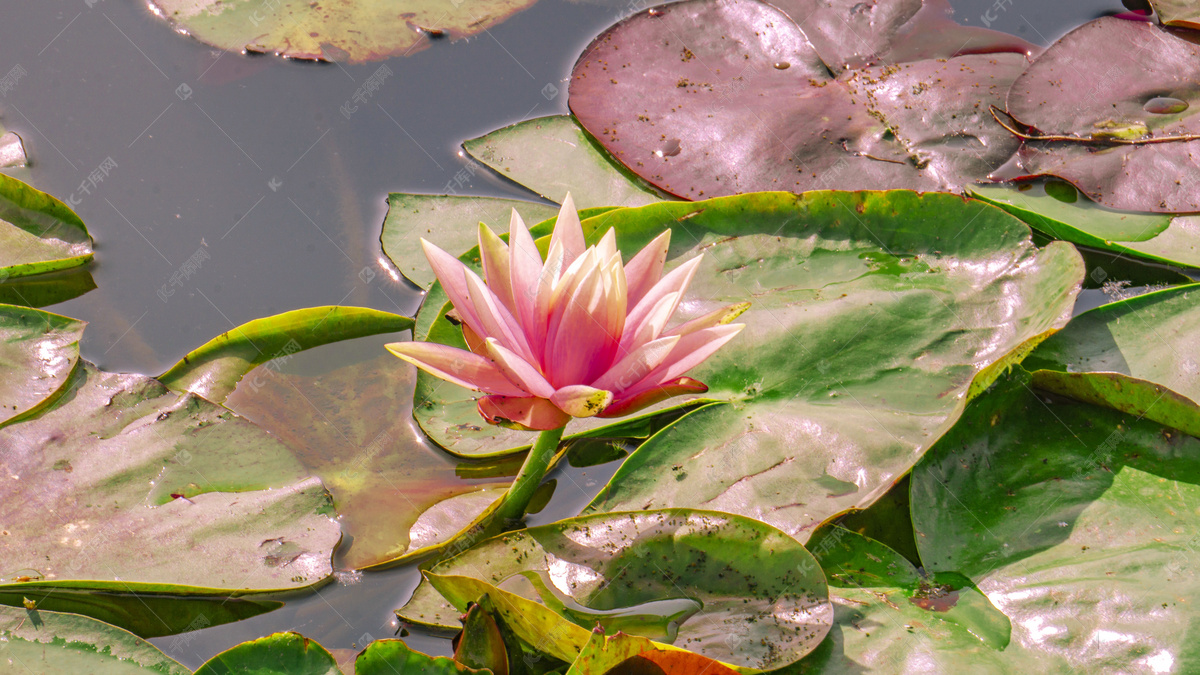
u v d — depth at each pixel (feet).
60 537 5.34
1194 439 5.85
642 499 5.84
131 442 6.06
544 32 10.65
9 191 7.73
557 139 9.08
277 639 4.48
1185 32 9.64
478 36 10.53
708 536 5.26
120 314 7.25
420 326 7.13
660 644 4.38
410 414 6.68
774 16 10.03
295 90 9.63
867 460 5.86
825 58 9.66
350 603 5.32
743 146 8.66
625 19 10.20
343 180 8.63
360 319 7.13
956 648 4.78
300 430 6.45
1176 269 7.58
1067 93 8.86
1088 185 8.03
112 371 6.76
